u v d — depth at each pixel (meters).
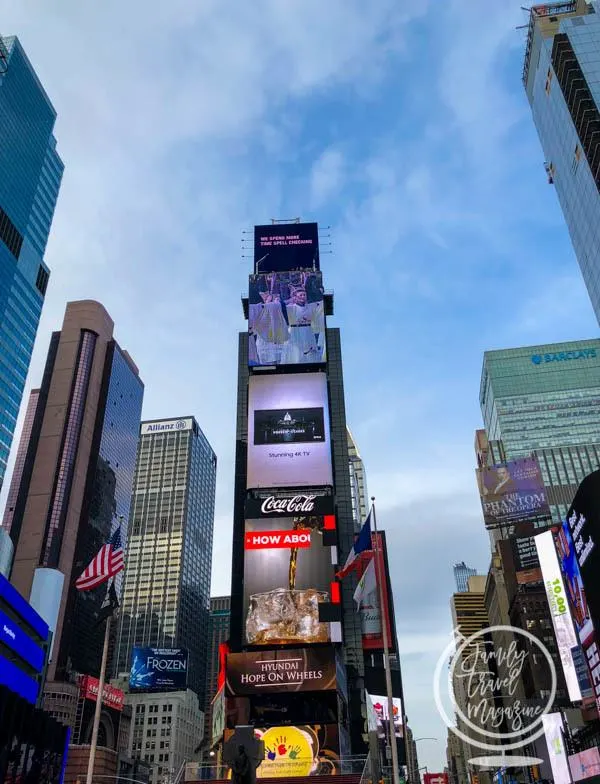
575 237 161.50
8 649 65.56
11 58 184.25
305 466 105.56
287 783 72.62
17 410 185.62
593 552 54.97
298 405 111.00
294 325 121.75
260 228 139.62
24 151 188.25
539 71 172.62
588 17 164.75
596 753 79.81
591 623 61.12
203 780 67.50
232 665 87.75
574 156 154.38
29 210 190.75
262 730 82.38
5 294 178.75
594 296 152.62
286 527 97.00
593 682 63.91
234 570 130.75
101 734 184.75
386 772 56.94
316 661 87.19
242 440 143.00
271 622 90.62
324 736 81.56
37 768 62.19
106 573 45.12
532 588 156.12
